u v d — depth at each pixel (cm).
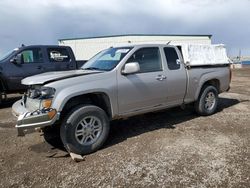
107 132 441
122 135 507
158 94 514
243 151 417
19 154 427
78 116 403
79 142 409
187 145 446
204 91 625
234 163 374
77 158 392
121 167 370
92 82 423
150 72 501
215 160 385
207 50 636
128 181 332
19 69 851
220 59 669
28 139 498
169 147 438
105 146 451
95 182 332
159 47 532
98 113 425
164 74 522
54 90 390
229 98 912
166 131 525
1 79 827
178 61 560
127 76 466
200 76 606
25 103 445
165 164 375
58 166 379
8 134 533
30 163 391
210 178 334
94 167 373
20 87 860
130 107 477
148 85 492
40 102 400
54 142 477
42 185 328
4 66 830
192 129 537
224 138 479
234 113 673
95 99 452
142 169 362
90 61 550
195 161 383
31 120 373
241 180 327
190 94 588
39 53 896
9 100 967
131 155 409
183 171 354
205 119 615
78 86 407
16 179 344
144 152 420
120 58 474
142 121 602
